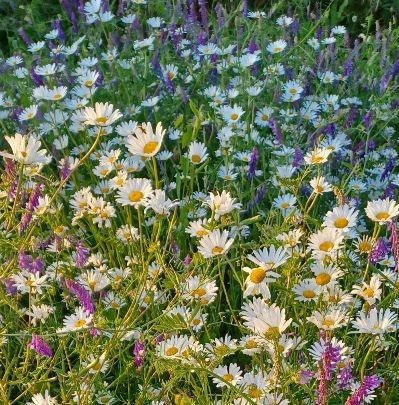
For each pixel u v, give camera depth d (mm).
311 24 6801
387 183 4613
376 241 3125
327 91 5676
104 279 3338
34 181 4016
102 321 2938
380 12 7797
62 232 3627
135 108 5293
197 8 7770
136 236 3682
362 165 4984
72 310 3725
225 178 4449
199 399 2830
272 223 4160
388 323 2744
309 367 3039
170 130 5113
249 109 5113
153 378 3395
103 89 5652
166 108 5414
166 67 5691
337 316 2811
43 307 3350
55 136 5215
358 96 5688
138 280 3434
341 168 4816
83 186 4590
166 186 4508
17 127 5301
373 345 2875
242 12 6602
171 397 3057
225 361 3561
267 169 4891
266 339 2498
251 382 2750
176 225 4230
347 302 3131
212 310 3750
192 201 4258
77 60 6945
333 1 7164
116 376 3486
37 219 3459
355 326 2758
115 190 4391
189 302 3295
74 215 4332
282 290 3098
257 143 4895
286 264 3221
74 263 3727
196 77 5668
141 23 6535
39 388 3318
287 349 2621
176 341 2967
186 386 3277
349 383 2832
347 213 3059
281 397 2645
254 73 5758
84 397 2867
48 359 3127
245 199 4543
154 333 3371
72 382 2961
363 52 6469
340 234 3002
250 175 4395
